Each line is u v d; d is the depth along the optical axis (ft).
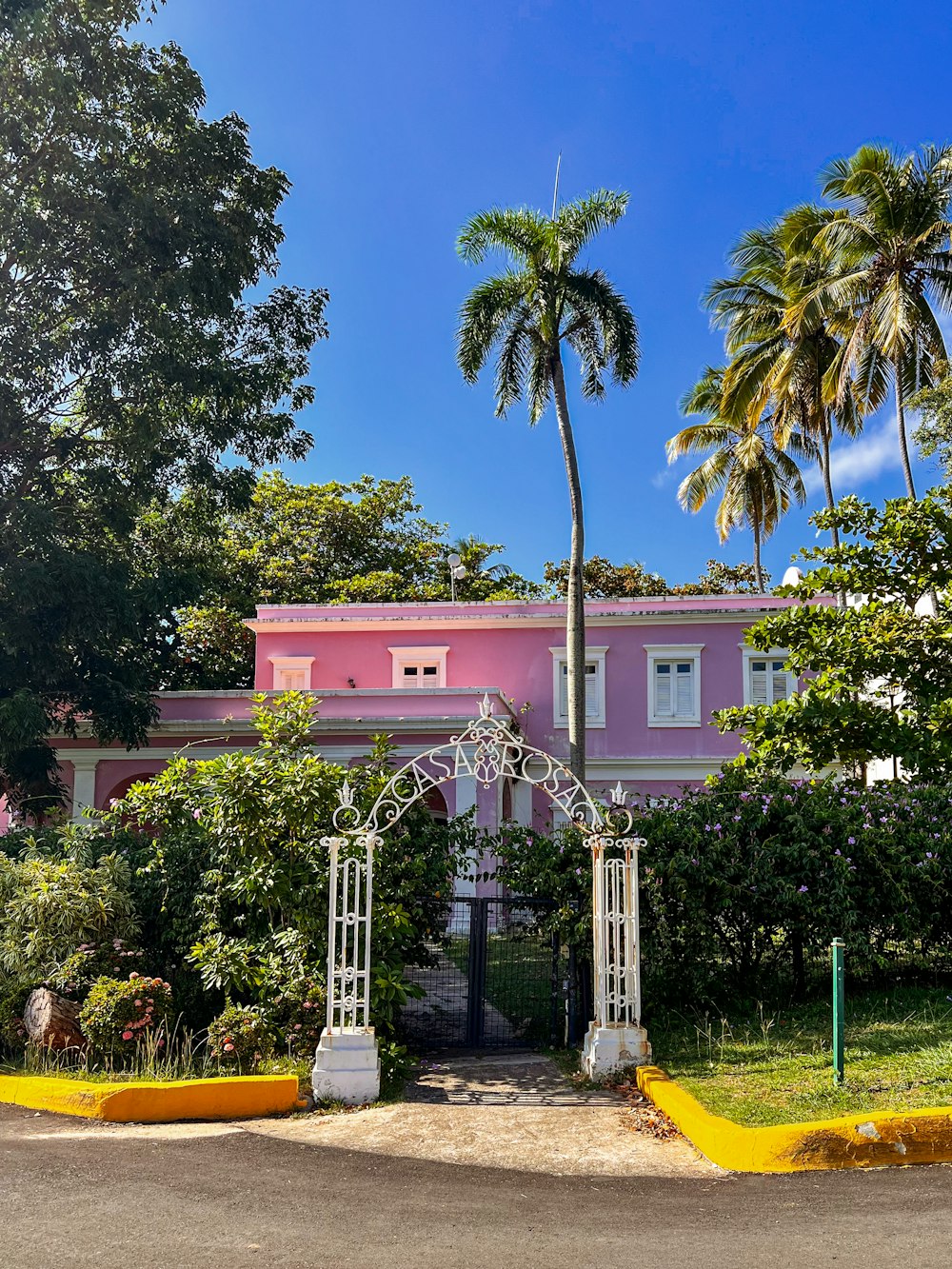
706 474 107.24
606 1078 25.99
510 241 70.74
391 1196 17.84
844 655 30.50
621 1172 19.16
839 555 31.68
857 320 78.84
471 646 86.12
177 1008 29.27
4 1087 25.25
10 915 29.96
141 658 70.90
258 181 64.13
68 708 67.72
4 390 56.44
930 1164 18.72
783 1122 20.22
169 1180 18.54
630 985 26.94
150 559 71.56
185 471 66.44
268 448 66.74
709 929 31.60
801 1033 27.81
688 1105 21.83
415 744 66.03
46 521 54.75
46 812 43.27
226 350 65.46
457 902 32.01
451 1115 23.30
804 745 30.53
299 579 118.32
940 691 29.66
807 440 99.40
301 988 27.61
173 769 32.04
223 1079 24.21
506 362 71.77
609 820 28.09
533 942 32.58
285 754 31.01
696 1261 14.55
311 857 28.63
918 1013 28.89
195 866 31.30
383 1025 27.78
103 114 57.93
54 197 54.60
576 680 67.92
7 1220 16.30
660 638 84.07
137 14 59.36
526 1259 14.75
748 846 32.35
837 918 31.60
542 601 86.84
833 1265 14.23
